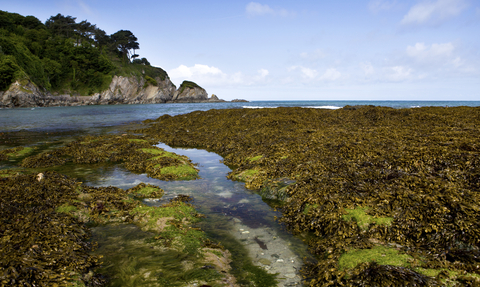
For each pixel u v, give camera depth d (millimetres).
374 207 5852
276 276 4547
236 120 22391
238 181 10102
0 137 19703
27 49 87125
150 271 4516
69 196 7340
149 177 10477
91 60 107688
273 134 15562
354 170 7902
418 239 4977
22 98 70500
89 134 21594
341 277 4125
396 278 3768
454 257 4273
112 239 5660
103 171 11305
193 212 7109
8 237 4867
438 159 7262
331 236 5602
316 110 24781
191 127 23391
